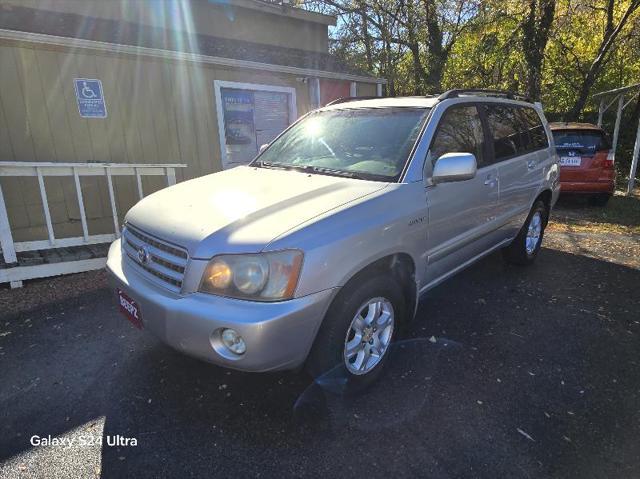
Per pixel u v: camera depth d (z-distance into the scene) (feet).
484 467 7.09
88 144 20.48
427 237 9.88
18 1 21.76
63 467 7.23
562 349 10.65
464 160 9.42
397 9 44.27
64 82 19.42
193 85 23.56
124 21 25.67
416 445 7.55
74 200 20.54
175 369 9.89
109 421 8.27
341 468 7.09
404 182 9.46
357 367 8.69
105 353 10.64
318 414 8.32
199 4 29.84
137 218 9.19
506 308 12.92
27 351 10.79
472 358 10.23
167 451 7.51
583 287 14.60
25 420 8.36
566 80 60.18
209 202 8.89
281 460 7.27
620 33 51.19
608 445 7.58
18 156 18.79
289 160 11.74
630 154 52.42
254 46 31.40
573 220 25.11
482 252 13.10
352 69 36.27
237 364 7.18
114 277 8.91
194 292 7.46
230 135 25.80
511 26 49.44
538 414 8.34
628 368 9.87
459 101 11.90
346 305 8.03
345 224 7.99
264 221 7.81
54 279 15.39
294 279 7.26
